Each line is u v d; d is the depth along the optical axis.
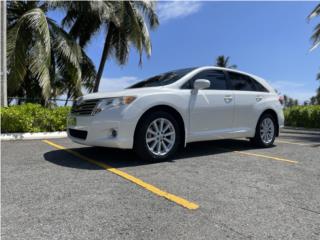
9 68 9.10
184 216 2.28
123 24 12.24
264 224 2.15
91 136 3.92
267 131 5.76
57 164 4.03
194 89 4.54
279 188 2.99
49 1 10.07
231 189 2.94
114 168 3.79
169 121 4.21
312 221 2.21
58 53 10.33
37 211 2.37
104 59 13.55
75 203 2.54
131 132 3.83
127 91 4.13
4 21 8.13
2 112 7.33
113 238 1.94
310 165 4.07
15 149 5.36
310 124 15.44
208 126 4.64
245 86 5.46
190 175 3.46
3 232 2.02
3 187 2.97
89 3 10.62
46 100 9.50
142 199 2.64
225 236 1.96
